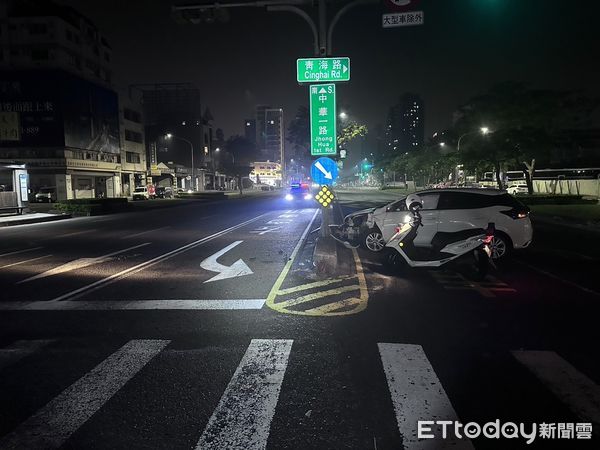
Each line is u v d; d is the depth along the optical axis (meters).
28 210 29.83
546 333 5.53
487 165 38.38
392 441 3.23
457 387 4.07
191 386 4.14
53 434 3.37
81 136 50.81
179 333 5.67
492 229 8.52
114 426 3.47
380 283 8.34
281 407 3.73
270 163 152.50
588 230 17.16
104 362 4.75
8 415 3.67
